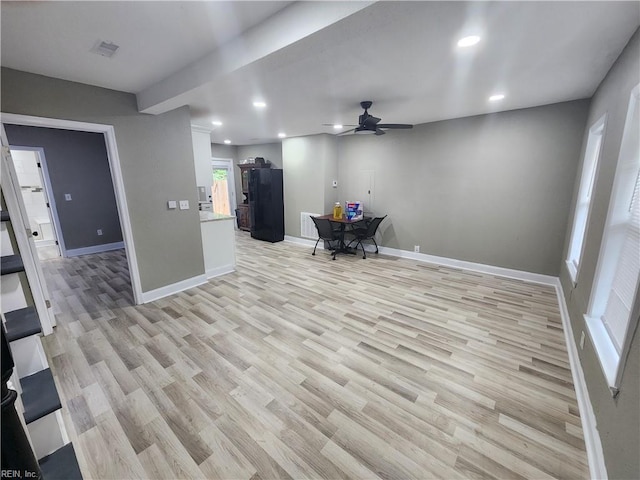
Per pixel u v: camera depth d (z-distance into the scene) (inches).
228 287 146.7
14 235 91.4
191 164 140.1
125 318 114.4
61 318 114.6
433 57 81.5
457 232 175.9
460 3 55.2
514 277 159.2
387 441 61.6
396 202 199.9
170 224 134.8
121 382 79.1
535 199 147.6
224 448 60.2
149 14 63.1
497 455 58.4
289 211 249.9
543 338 99.6
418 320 112.4
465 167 166.6
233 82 86.8
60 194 203.0
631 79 66.9
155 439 62.3
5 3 56.4
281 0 59.7
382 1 49.1
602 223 75.9
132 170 119.3
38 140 192.1
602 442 54.1
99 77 98.3
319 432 63.9
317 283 152.4
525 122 144.3
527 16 60.6
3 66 87.3
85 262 193.6
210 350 93.5
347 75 95.3
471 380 79.5
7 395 27.7
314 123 175.6
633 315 47.1
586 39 70.1
